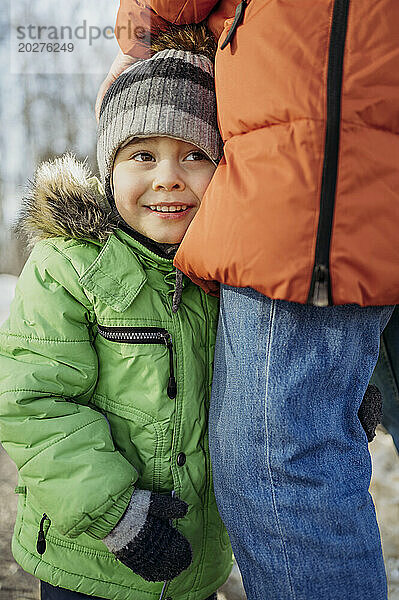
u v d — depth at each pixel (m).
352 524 1.09
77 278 1.25
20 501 1.40
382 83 0.98
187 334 1.30
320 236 0.98
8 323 1.26
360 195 0.98
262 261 1.00
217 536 1.40
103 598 1.30
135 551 1.15
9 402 1.18
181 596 1.35
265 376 1.10
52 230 1.28
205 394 1.33
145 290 1.29
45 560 1.31
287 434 1.08
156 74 1.21
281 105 1.00
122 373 1.26
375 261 0.99
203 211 1.10
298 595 1.08
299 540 1.08
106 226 1.28
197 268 1.11
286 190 0.98
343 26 0.97
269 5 1.04
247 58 1.05
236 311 1.16
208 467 1.33
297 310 1.09
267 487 1.10
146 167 1.25
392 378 1.50
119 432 1.27
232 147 1.09
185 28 1.28
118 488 1.15
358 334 1.12
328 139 0.97
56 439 1.17
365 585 1.09
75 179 1.29
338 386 1.12
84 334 1.26
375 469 2.64
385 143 0.99
